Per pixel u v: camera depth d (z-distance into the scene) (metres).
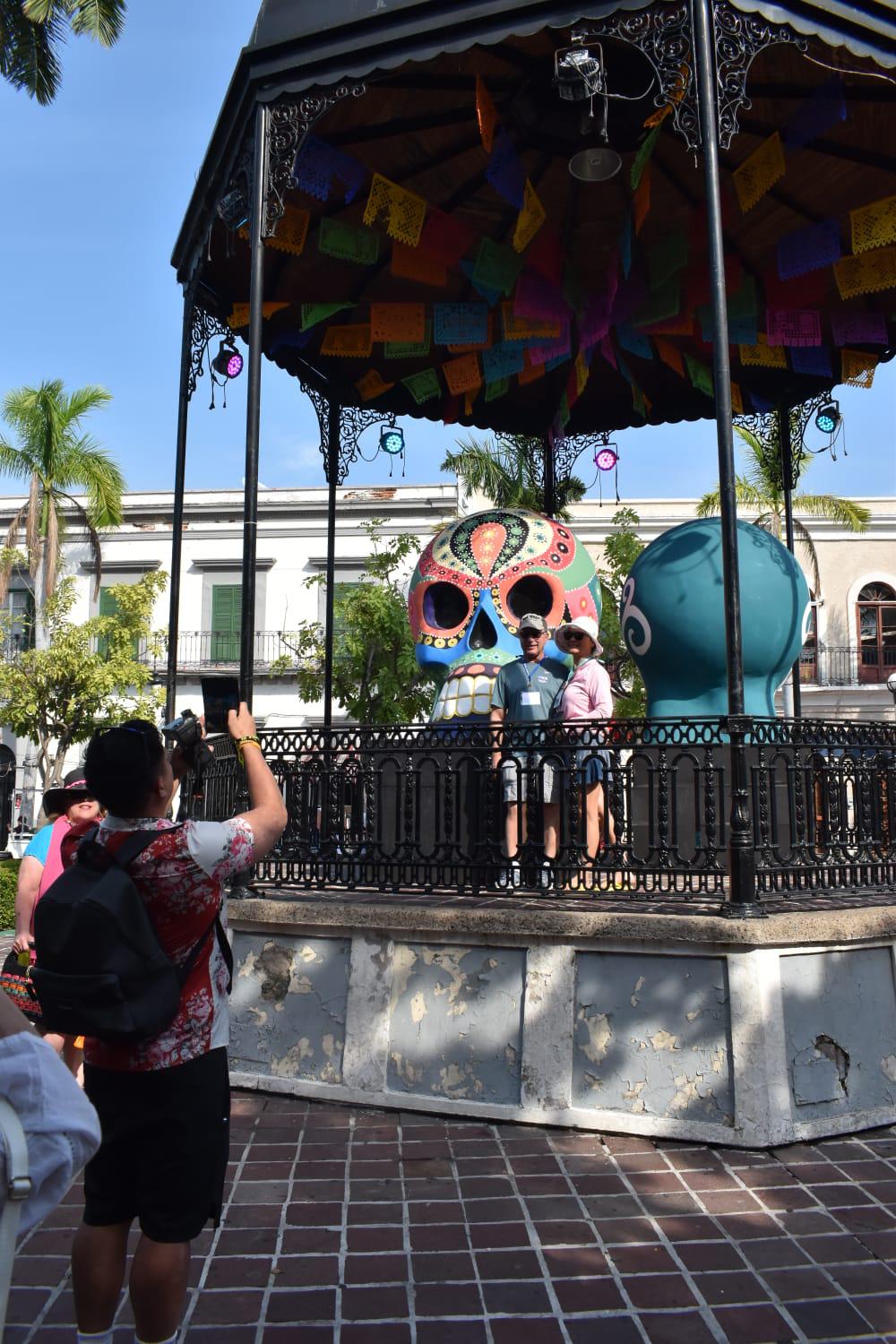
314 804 5.44
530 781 4.96
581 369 7.84
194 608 29.59
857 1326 2.79
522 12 4.95
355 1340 2.74
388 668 16.80
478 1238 3.34
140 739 2.52
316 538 29.05
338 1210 3.55
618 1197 3.64
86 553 30.20
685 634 6.15
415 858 5.47
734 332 7.82
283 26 5.38
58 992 2.21
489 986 4.62
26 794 24.78
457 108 6.43
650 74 6.19
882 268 7.12
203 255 6.63
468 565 7.41
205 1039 2.39
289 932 5.07
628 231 6.82
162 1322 2.29
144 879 2.38
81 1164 1.79
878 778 5.17
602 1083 4.36
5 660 23.00
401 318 7.73
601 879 5.64
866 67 5.52
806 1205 3.56
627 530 18.14
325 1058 4.88
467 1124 4.46
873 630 28.83
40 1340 2.74
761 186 6.43
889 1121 4.38
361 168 6.55
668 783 6.02
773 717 4.66
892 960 4.62
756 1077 4.10
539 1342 2.72
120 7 15.11
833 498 22.25
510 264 7.37
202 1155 2.33
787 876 4.66
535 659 6.33
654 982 4.35
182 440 7.05
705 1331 2.78
